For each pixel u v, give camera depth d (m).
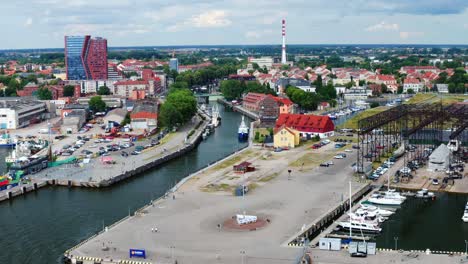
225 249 147.38
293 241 152.75
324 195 198.12
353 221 166.12
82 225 177.88
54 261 148.00
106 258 142.12
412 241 156.00
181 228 164.50
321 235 159.88
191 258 141.38
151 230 163.00
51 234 169.75
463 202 193.25
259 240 153.75
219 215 176.50
